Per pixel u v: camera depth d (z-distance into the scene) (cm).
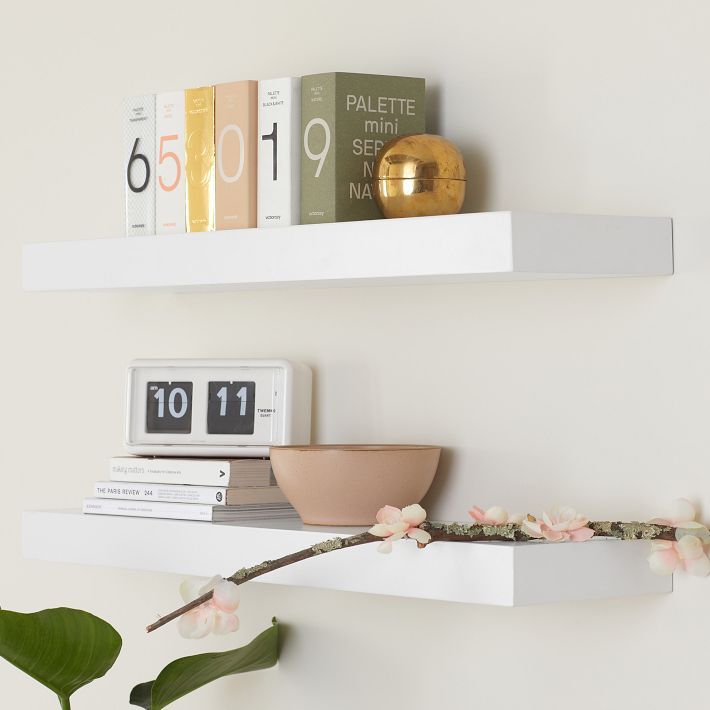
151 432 179
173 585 191
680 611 141
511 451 156
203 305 190
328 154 153
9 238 214
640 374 145
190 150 166
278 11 183
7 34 216
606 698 147
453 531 138
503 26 158
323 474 151
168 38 195
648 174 145
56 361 207
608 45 148
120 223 199
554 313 153
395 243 139
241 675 184
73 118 206
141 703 179
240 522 164
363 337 172
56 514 177
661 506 143
